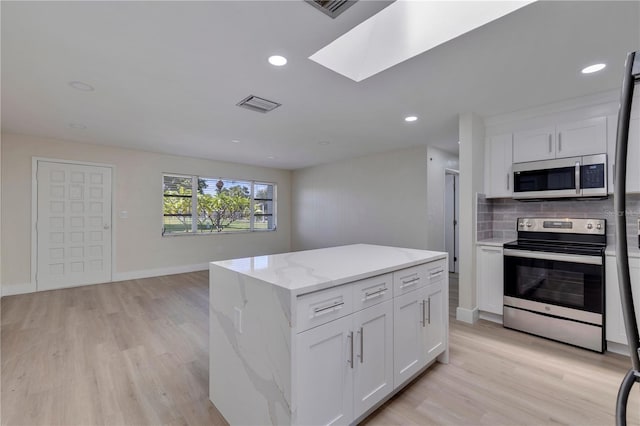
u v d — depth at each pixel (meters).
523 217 3.37
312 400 1.38
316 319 1.40
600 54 2.04
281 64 2.20
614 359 2.37
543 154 2.97
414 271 2.01
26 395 1.91
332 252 2.38
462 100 2.86
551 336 2.70
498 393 1.95
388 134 4.12
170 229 5.61
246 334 1.56
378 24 2.19
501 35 1.83
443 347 2.29
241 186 6.66
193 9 1.61
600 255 2.44
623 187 0.53
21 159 4.20
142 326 3.05
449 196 5.74
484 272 3.17
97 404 1.83
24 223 4.23
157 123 3.62
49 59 2.13
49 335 2.82
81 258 4.66
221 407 1.76
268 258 2.08
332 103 2.96
